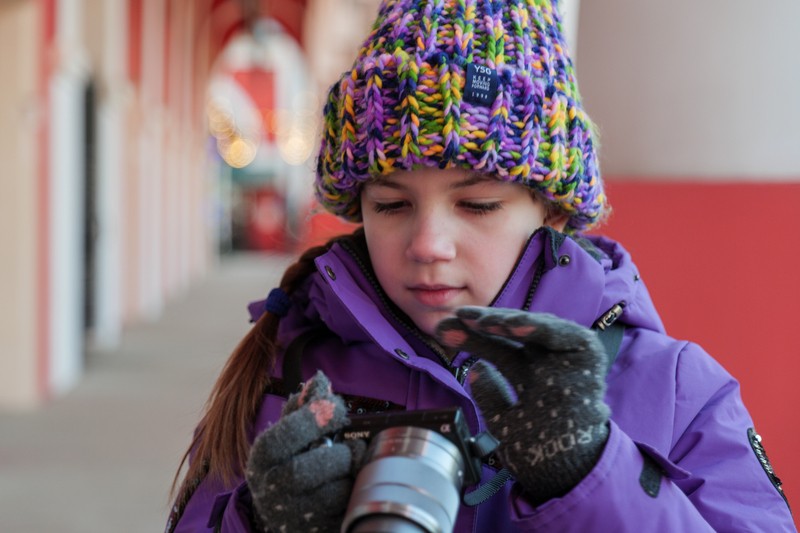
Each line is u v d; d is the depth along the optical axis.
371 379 1.01
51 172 5.48
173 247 12.67
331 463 0.72
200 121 16.39
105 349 7.50
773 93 1.65
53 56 5.36
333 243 1.10
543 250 0.96
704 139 1.71
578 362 0.75
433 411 0.72
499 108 0.90
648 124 1.75
